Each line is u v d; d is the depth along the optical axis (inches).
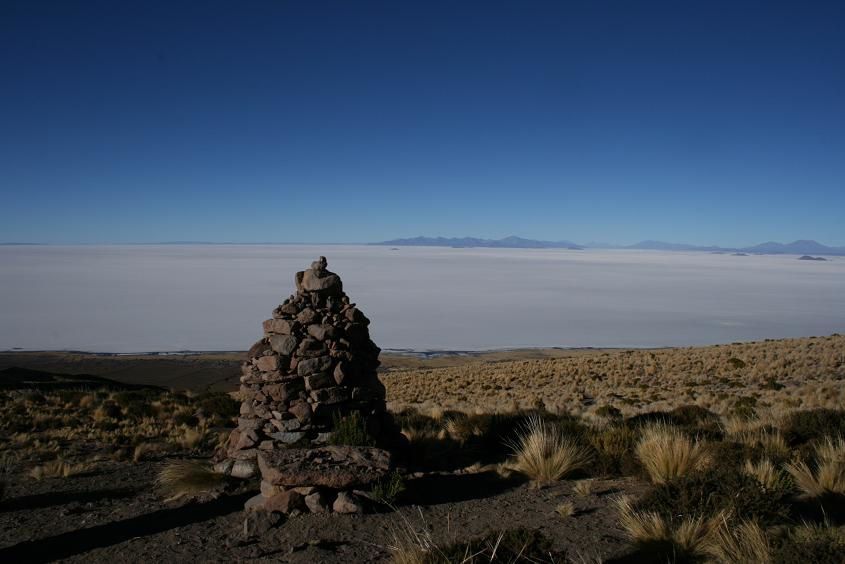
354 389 402.6
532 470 383.6
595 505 315.3
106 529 303.7
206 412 816.9
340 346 403.9
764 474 303.4
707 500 268.2
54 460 488.4
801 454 363.3
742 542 229.1
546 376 1699.1
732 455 357.4
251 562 251.1
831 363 1430.9
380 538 271.4
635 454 395.5
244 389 400.2
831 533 228.2
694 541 238.8
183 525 302.4
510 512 307.4
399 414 756.0
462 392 1483.8
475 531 276.1
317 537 273.4
